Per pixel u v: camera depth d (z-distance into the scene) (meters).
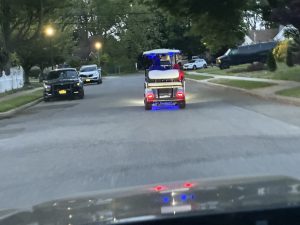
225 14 32.84
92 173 9.88
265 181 3.26
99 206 2.86
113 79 64.31
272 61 40.50
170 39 94.69
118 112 21.95
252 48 58.59
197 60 76.81
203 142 12.66
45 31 49.12
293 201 2.59
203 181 3.38
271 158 10.39
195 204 2.62
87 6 98.12
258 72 43.22
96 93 36.91
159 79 21.84
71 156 11.91
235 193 2.87
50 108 27.42
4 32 41.69
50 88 32.75
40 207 3.10
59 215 2.75
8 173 10.49
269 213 2.46
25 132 17.42
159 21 95.62
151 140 13.46
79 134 15.68
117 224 2.43
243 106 21.58
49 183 9.32
